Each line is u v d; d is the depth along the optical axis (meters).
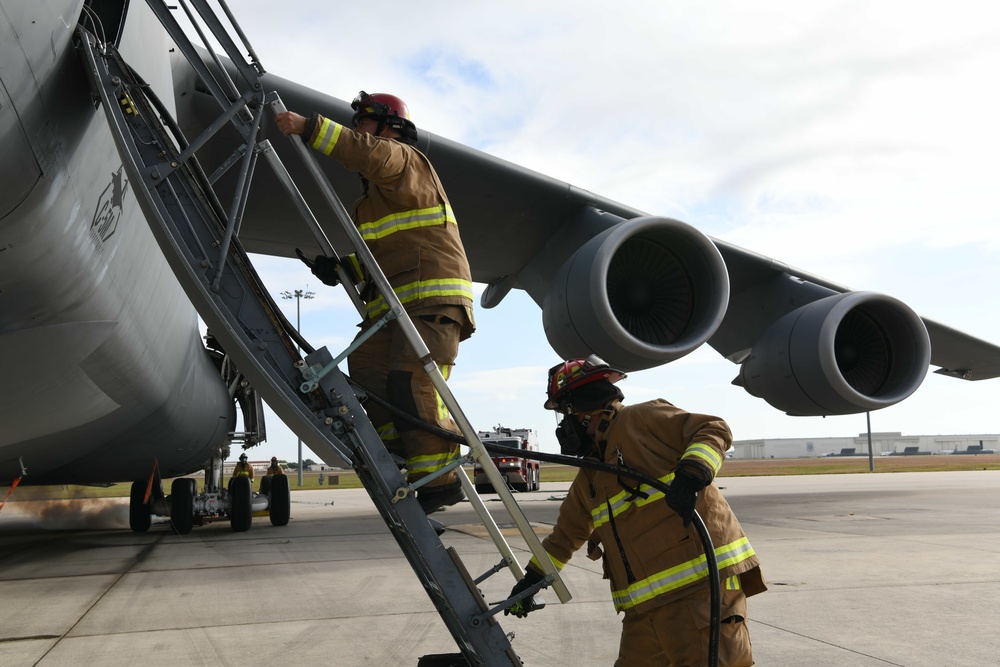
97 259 5.80
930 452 188.62
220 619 5.29
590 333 8.27
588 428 2.94
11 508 21.09
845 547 8.67
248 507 12.15
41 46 3.80
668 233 8.62
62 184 4.72
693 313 8.97
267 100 3.73
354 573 7.34
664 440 2.73
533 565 3.09
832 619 5.08
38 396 6.54
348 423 3.21
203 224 3.58
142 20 5.16
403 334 3.39
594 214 9.39
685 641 2.62
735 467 84.75
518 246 10.45
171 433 10.42
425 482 3.17
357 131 3.64
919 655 4.21
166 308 8.05
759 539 9.52
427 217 3.48
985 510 14.19
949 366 14.26
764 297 10.95
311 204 9.34
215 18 3.69
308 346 3.39
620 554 2.76
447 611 3.20
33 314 5.58
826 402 10.03
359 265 3.69
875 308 10.27
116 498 27.09
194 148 3.61
